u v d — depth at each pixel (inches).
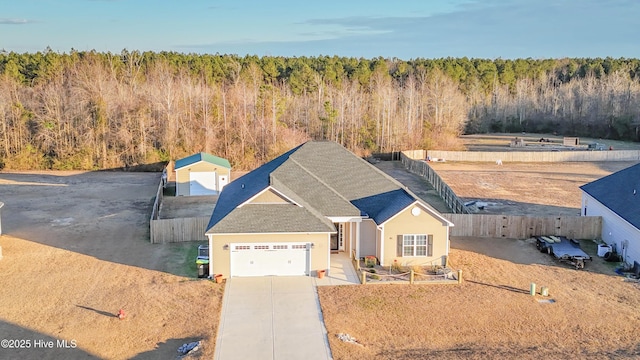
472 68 4707.2
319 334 765.9
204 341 737.6
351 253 1095.6
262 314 831.7
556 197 1742.1
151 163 2326.5
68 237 1252.5
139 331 774.5
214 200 1685.5
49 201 1646.2
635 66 4810.5
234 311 841.5
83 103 2381.9
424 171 2144.4
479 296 912.9
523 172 2261.3
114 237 1256.2
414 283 962.1
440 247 1046.4
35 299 884.6
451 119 3316.9
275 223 983.6
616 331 788.0
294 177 1158.3
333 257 1099.3
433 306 869.2
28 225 1357.0
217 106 2568.9
